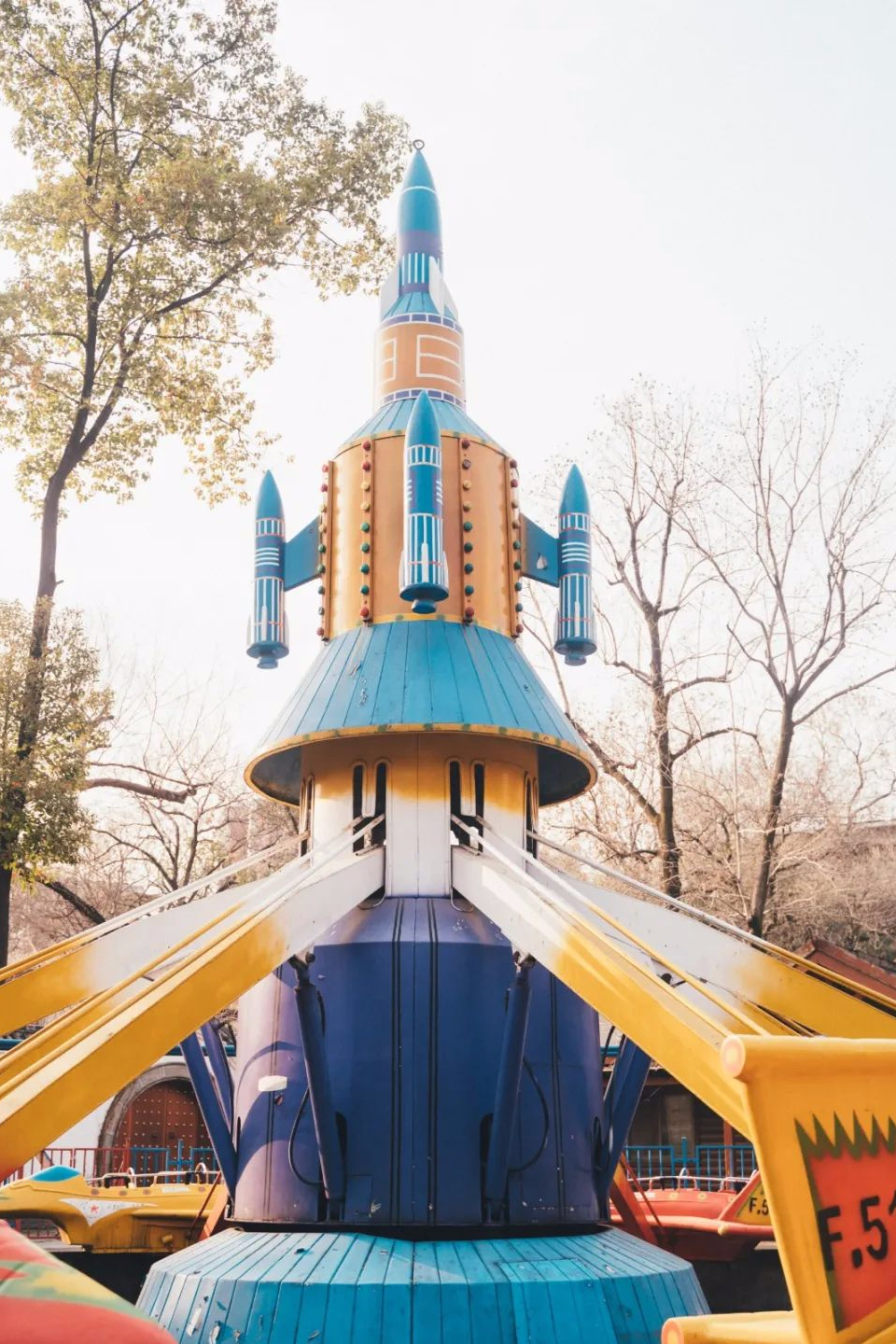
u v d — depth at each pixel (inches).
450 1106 479.8
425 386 633.6
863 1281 238.4
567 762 601.3
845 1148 244.2
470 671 555.8
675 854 1462.8
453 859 527.5
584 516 622.2
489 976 503.8
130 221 1037.8
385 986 494.6
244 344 1192.8
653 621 1539.1
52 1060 331.0
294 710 568.1
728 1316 269.7
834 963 1304.1
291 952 440.5
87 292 1062.4
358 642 573.3
